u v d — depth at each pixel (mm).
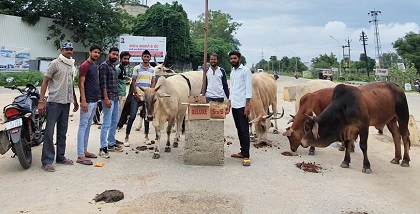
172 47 39000
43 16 31828
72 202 4305
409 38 54500
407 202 4652
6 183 4938
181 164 6148
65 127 5887
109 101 6332
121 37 30750
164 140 8172
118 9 35531
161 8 38438
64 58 5680
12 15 30297
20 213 3963
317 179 5520
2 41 29547
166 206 4211
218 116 6125
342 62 73875
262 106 7902
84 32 33406
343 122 6148
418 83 35719
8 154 6516
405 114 6633
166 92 6652
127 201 4367
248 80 6242
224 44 54156
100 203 4285
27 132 5781
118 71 8047
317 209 4293
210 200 4449
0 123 9039
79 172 5500
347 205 4453
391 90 6633
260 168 6051
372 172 6039
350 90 6188
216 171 5781
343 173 5914
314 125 6109
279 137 9016
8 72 27656
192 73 8945
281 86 33031
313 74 67562
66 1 31094
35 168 5660
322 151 7574
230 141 8414
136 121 10695
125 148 7234
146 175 5441
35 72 27969
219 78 6984
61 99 5660
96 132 8672
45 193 4586
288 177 5578
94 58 6004
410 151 7855
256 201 4484
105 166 5871
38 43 31656
